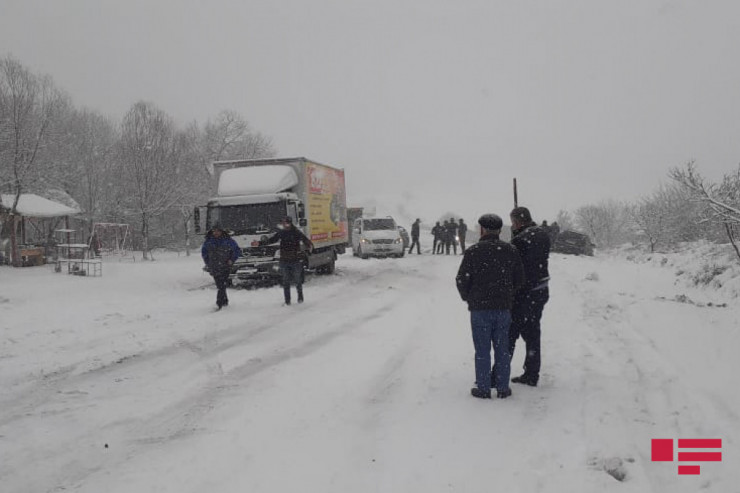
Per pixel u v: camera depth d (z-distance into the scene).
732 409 5.22
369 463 4.40
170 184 33.47
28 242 30.17
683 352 7.25
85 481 4.17
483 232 6.02
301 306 12.73
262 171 17.33
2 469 4.38
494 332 5.90
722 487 3.91
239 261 16.34
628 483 3.99
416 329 9.71
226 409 5.73
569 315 10.11
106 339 9.28
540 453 4.49
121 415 5.60
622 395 5.77
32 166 27.95
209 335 9.55
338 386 6.45
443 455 4.51
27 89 27.28
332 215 20.45
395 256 29.05
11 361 7.82
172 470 4.33
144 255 31.59
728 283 12.54
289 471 4.29
